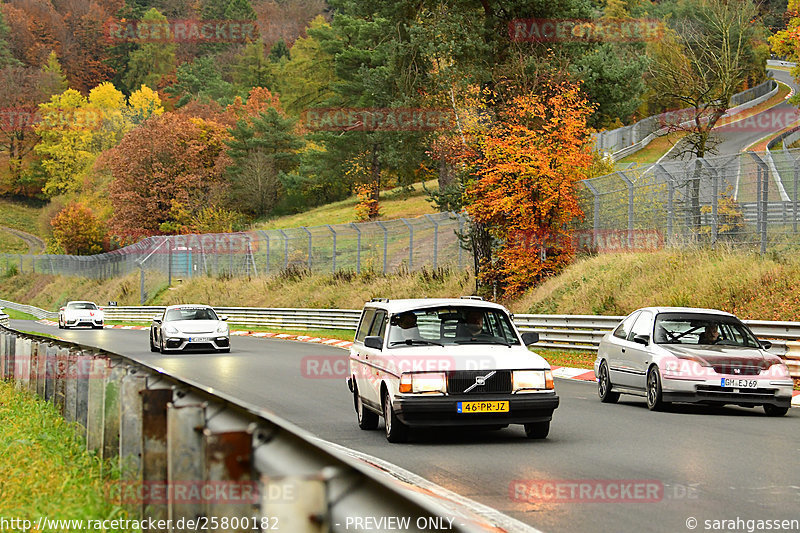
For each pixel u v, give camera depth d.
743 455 26.19
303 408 38.78
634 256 74.50
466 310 31.84
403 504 8.12
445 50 100.25
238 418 12.26
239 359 69.12
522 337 31.59
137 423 16.66
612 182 81.12
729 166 70.06
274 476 8.42
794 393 44.41
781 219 64.69
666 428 32.47
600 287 72.38
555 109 78.88
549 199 78.31
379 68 145.38
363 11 114.12
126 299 179.25
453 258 112.25
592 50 110.31
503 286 86.69
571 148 79.12
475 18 103.12
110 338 103.81
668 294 64.44
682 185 72.12
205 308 80.19
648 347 38.84
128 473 16.58
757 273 59.81
